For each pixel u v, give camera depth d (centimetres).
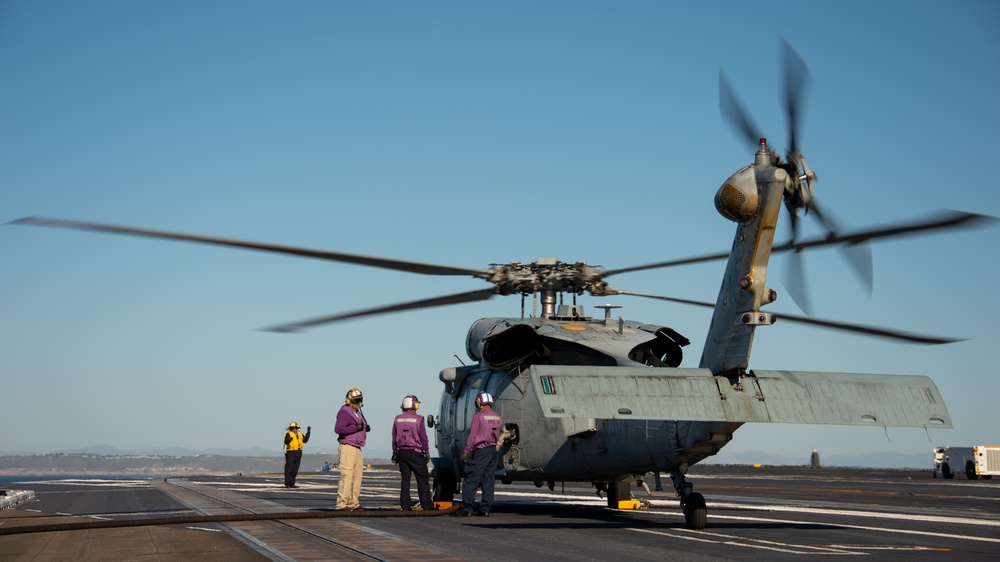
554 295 2050
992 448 4697
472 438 1808
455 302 1981
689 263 1897
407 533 1392
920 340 1455
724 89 1262
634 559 1090
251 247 1560
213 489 2928
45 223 1381
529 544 1255
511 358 1916
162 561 1065
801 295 1231
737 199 1214
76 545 1220
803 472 6100
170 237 1483
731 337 1317
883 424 1305
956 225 1136
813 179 1209
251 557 1095
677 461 1549
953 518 1794
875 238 1210
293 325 1712
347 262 1708
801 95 1207
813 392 1339
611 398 1280
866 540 1335
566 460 1814
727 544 1269
